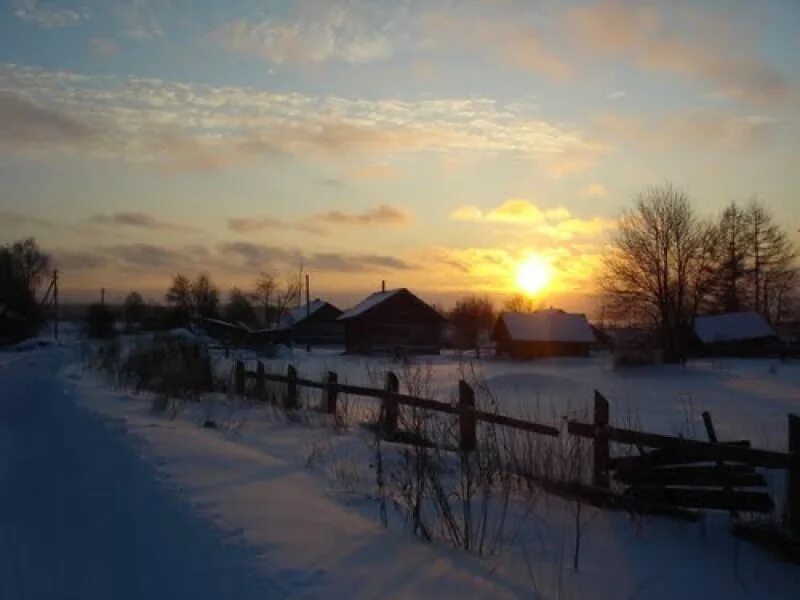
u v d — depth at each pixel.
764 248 67.75
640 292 53.00
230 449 10.21
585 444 9.16
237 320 95.12
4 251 81.88
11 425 14.90
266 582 4.95
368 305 70.25
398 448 10.15
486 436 8.66
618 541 6.23
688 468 6.75
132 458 9.35
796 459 5.95
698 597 5.12
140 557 5.99
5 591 5.70
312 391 19.91
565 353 61.03
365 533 6.13
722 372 38.53
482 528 6.29
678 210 52.47
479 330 88.62
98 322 77.88
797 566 5.75
